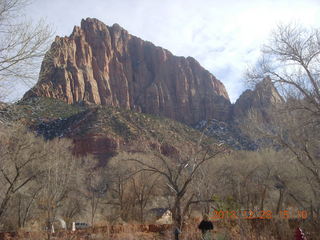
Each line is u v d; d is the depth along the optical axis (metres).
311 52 13.42
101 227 15.87
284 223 12.86
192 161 16.41
